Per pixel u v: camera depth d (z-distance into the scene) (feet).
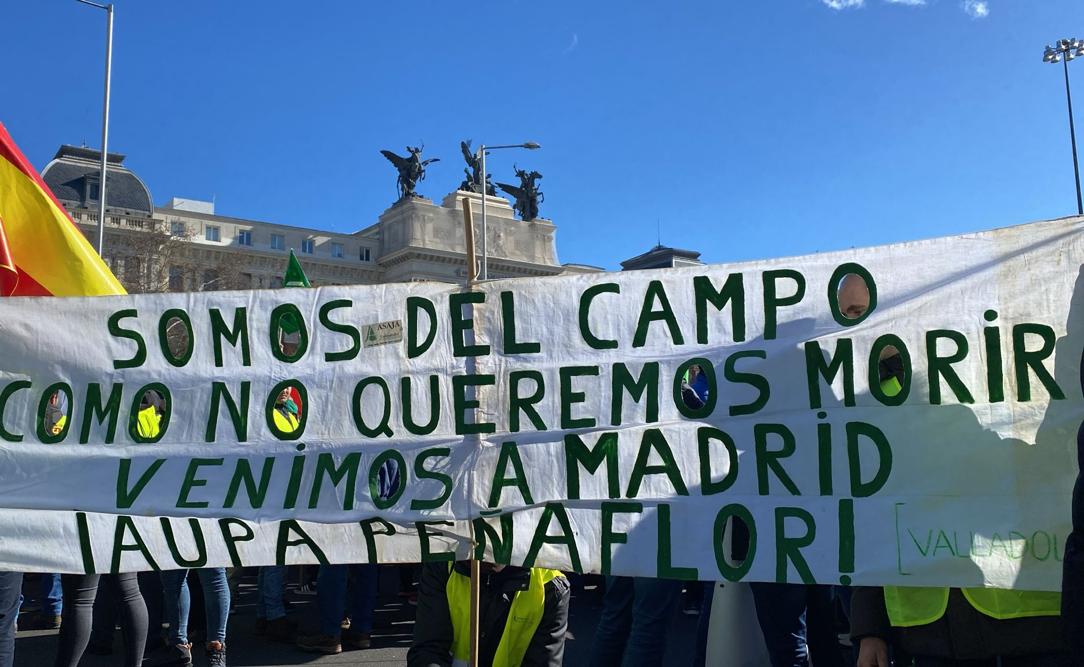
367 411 11.62
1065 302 9.80
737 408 10.69
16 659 19.52
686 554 10.57
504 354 11.41
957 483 9.86
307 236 246.88
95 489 12.00
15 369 12.34
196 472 11.87
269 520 11.62
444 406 11.46
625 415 11.01
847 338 10.44
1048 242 9.94
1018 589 9.43
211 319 12.15
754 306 10.84
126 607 15.08
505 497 11.11
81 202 193.06
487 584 10.99
